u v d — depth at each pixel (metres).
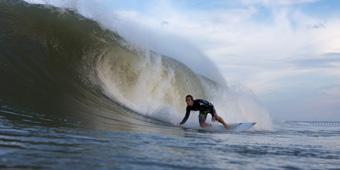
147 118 11.38
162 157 5.66
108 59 14.30
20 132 6.55
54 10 15.20
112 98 12.36
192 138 8.42
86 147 5.86
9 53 11.96
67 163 4.84
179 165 5.25
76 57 13.36
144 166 5.03
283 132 12.84
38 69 11.77
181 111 15.50
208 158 5.90
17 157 4.89
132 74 14.77
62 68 12.41
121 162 5.14
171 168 5.05
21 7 14.89
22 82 10.56
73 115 8.95
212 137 9.09
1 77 10.51
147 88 14.92
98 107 10.74
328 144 9.10
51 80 11.42
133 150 5.97
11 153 5.07
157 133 8.52
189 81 16.38
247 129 12.41
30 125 7.26
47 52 12.89
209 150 6.72
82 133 7.08
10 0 15.12
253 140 9.12
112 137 7.03
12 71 11.01
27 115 8.11
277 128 14.84
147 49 15.90
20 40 12.95
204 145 7.34
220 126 12.22
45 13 14.95
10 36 12.98
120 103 12.16
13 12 14.51
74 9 15.61
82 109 9.89
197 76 16.94
